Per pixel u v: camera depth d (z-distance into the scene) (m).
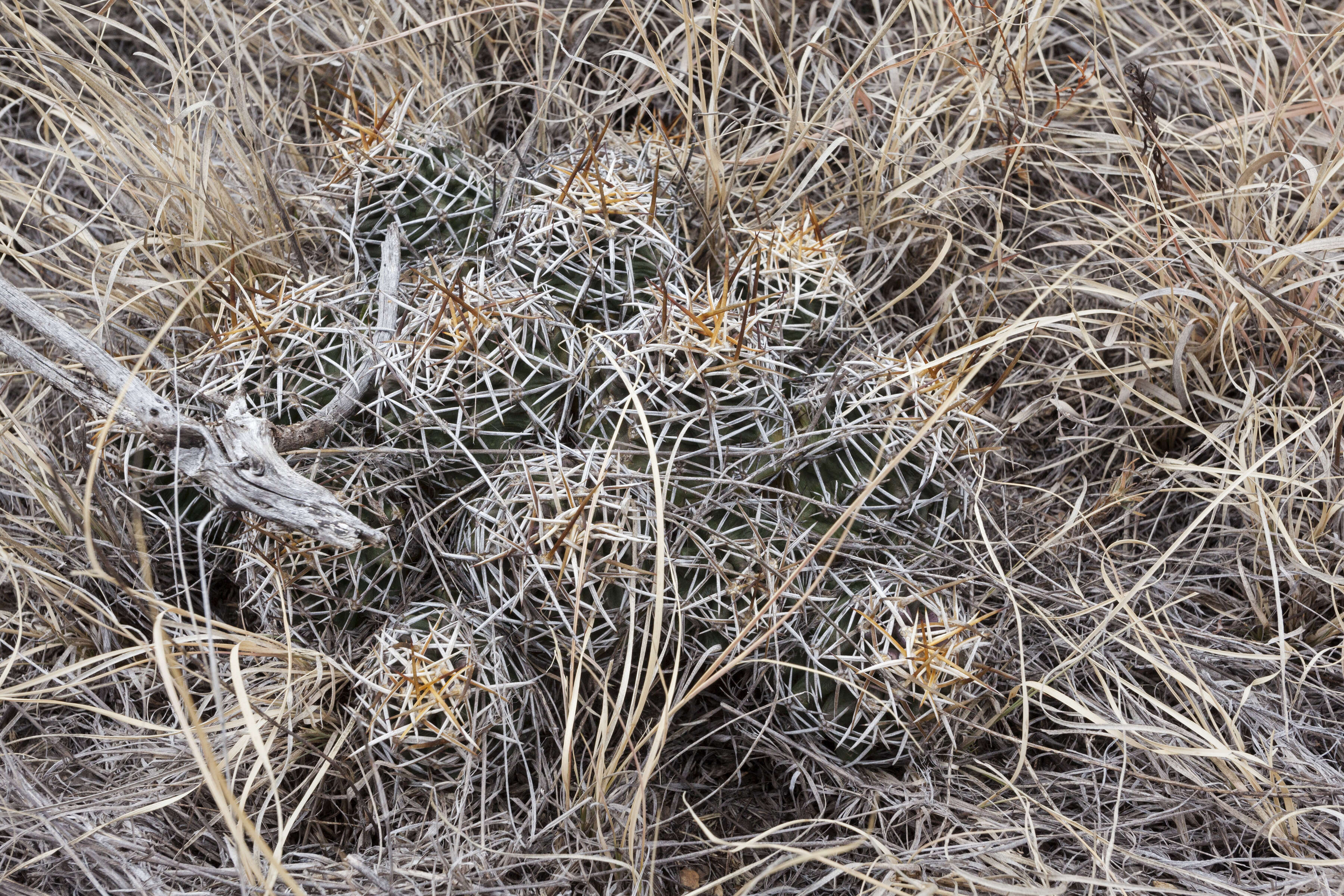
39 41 0.80
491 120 0.90
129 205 0.83
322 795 0.69
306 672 0.69
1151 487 0.80
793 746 0.69
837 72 0.89
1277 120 0.82
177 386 0.69
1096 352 0.79
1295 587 0.74
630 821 0.65
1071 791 0.70
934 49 0.83
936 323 0.80
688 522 0.67
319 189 0.77
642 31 0.80
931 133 0.88
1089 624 0.74
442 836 0.67
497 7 0.84
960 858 0.66
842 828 0.69
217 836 0.67
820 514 0.69
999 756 0.72
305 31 0.87
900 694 0.65
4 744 0.69
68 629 0.72
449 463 0.69
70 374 0.70
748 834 0.70
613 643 0.68
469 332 0.67
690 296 0.70
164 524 0.70
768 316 0.71
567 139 0.88
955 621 0.67
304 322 0.71
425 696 0.65
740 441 0.69
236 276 0.77
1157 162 0.84
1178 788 0.69
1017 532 0.77
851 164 0.85
